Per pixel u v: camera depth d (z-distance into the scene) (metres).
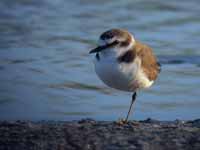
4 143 11.75
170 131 12.49
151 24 22.80
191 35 21.67
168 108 15.81
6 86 17.17
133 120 14.30
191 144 11.73
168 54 19.97
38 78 17.86
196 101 16.28
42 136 12.09
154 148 11.52
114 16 23.67
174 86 17.42
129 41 12.75
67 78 17.84
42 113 15.34
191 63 19.27
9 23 23.08
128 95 16.73
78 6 24.80
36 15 24.02
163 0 25.09
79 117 15.14
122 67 12.55
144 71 12.87
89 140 11.84
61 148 11.52
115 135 12.14
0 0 25.31
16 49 20.39
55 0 25.52
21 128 12.61
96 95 16.69
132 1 25.14
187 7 24.36
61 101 16.22
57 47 20.56
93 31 22.19
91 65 18.88
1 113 15.30
